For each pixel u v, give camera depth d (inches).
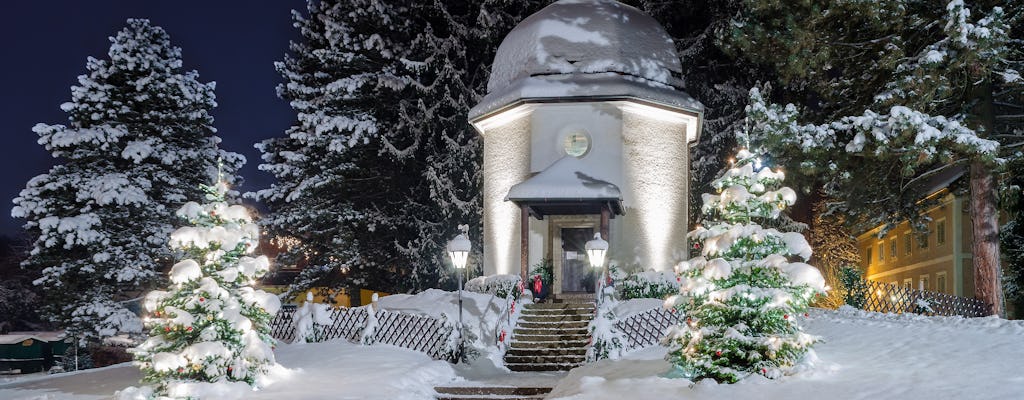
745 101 1549.0
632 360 736.3
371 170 1599.4
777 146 987.3
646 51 1157.1
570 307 952.9
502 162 1155.3
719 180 603.5
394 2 1664.6
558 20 1170.6
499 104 1118.4
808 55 995.9
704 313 578.9
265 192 1596.9
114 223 1391.5
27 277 2374.5
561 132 1090.1
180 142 1483.8
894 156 987.9
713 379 560.1
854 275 1077.8
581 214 1091.9
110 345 1417.3
